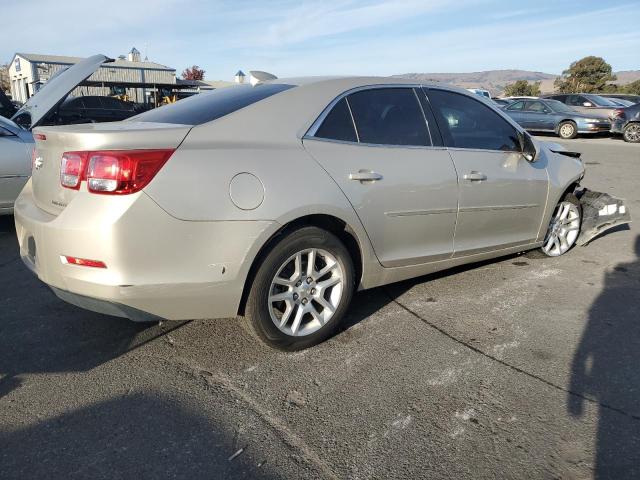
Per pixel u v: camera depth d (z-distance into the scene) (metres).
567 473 2.16
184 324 3.46
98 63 6.36
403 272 3.57
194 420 2.47
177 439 2.34
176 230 2.56
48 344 3.18
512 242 4.30
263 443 2.32
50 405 2.57
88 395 2.66
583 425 2.47
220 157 2.69
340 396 2.69
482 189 3.84
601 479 2.13
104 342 3.21
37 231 2.70
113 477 2.11
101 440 2.32
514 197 4.12
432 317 3.62
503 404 2.63
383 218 3.28
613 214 5.27
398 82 3.62
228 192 2.66
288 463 2.21
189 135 2.71
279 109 3.06
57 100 5.97
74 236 2.51
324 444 2.32
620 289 4.18
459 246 3.86
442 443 2.34
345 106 3.29
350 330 3.41
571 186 4.88
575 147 15.61
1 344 3.17
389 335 3.35
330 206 2.97
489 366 2.99
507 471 2.18
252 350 3.13
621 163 11.86
